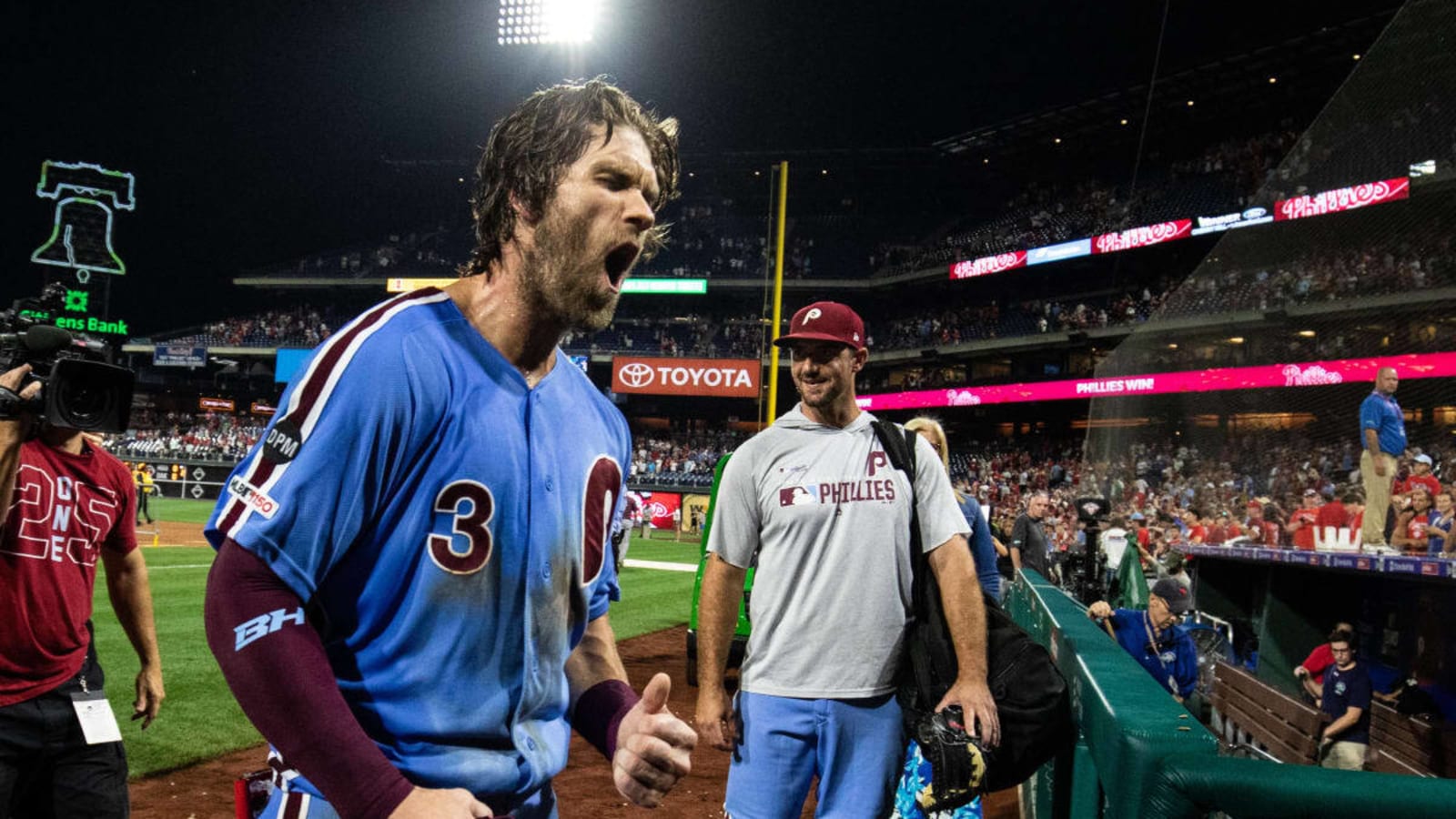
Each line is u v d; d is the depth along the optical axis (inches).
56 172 1873.8
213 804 170.4
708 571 113.0
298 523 37.5
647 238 46.1
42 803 96.3
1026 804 153.0
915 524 104.8
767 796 104.8
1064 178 1715.1
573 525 47.2
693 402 1750.7
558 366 49.2
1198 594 201.9
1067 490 990.4
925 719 89.6
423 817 35.8
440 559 40.9
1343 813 42.3
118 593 112.1
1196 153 1523.1
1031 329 1438.2
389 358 40.1
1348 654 138.5
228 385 1989.4
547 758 46.6
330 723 36.2
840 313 110.9
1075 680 81.4
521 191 43.8
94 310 1902.1
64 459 99.0
